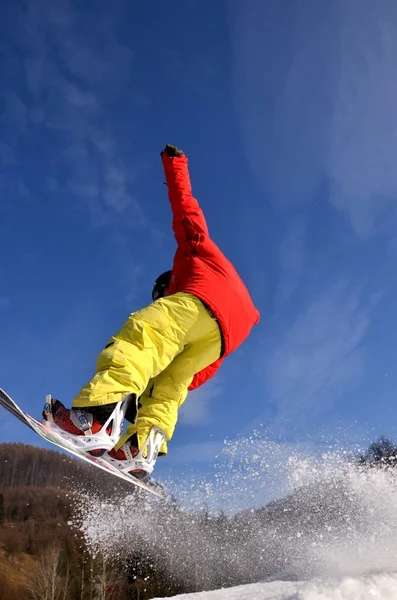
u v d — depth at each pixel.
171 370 3.05
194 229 3.19
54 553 24.08
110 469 2.69
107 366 2.59
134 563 18.02
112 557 20.64
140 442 2.93
